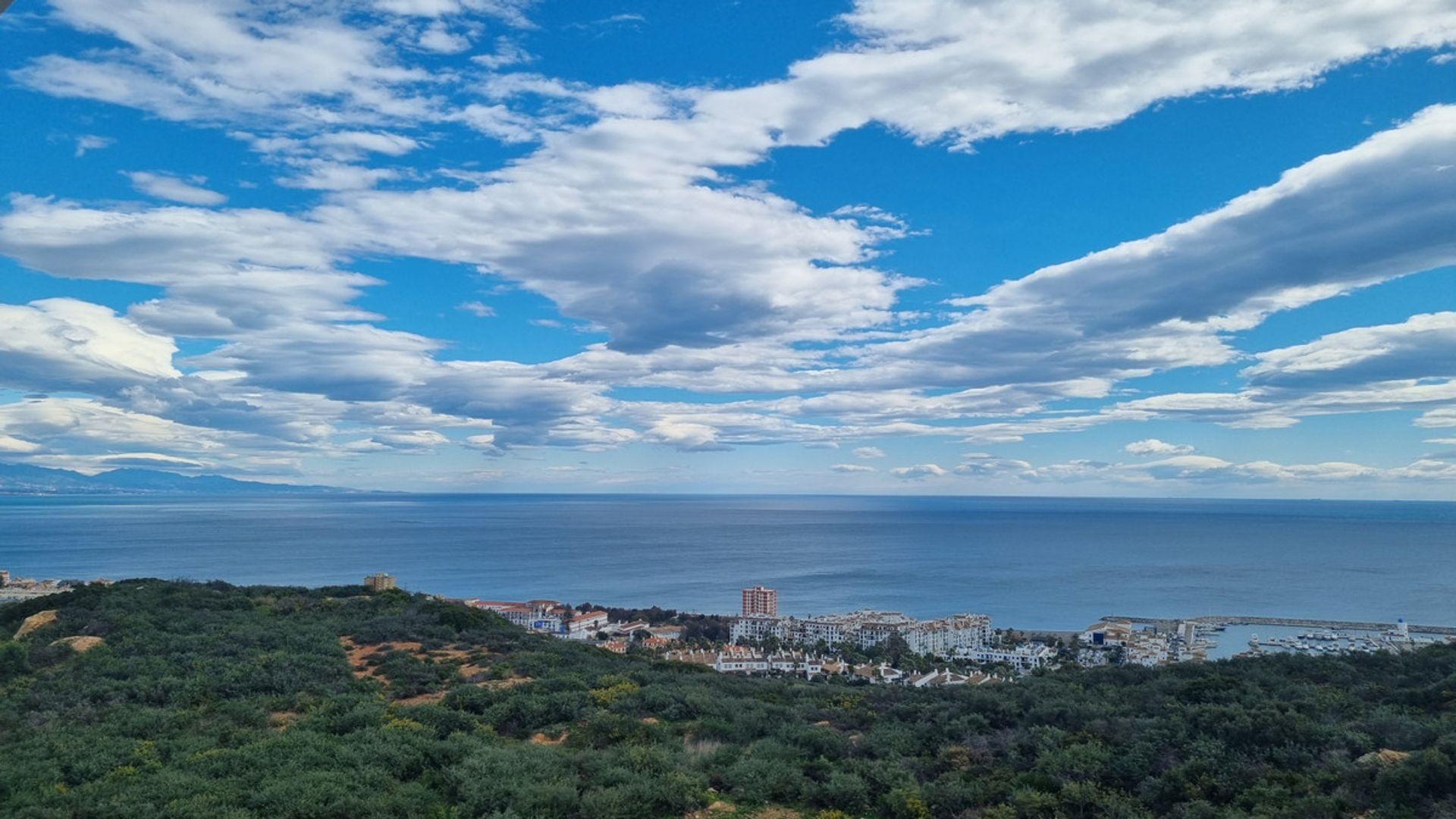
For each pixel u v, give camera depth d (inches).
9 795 722.2
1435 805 660.1
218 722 984.3
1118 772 817.5
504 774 800.3
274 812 696.4
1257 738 855.7
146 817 669.9
